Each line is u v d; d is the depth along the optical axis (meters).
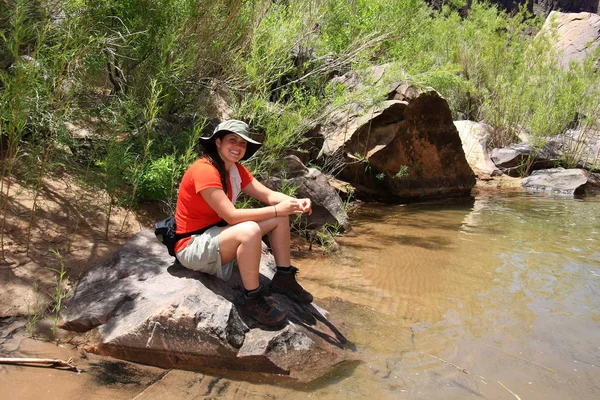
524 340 3.92
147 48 5.82
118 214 5.11
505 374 3.44
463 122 12.36
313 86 7.62
